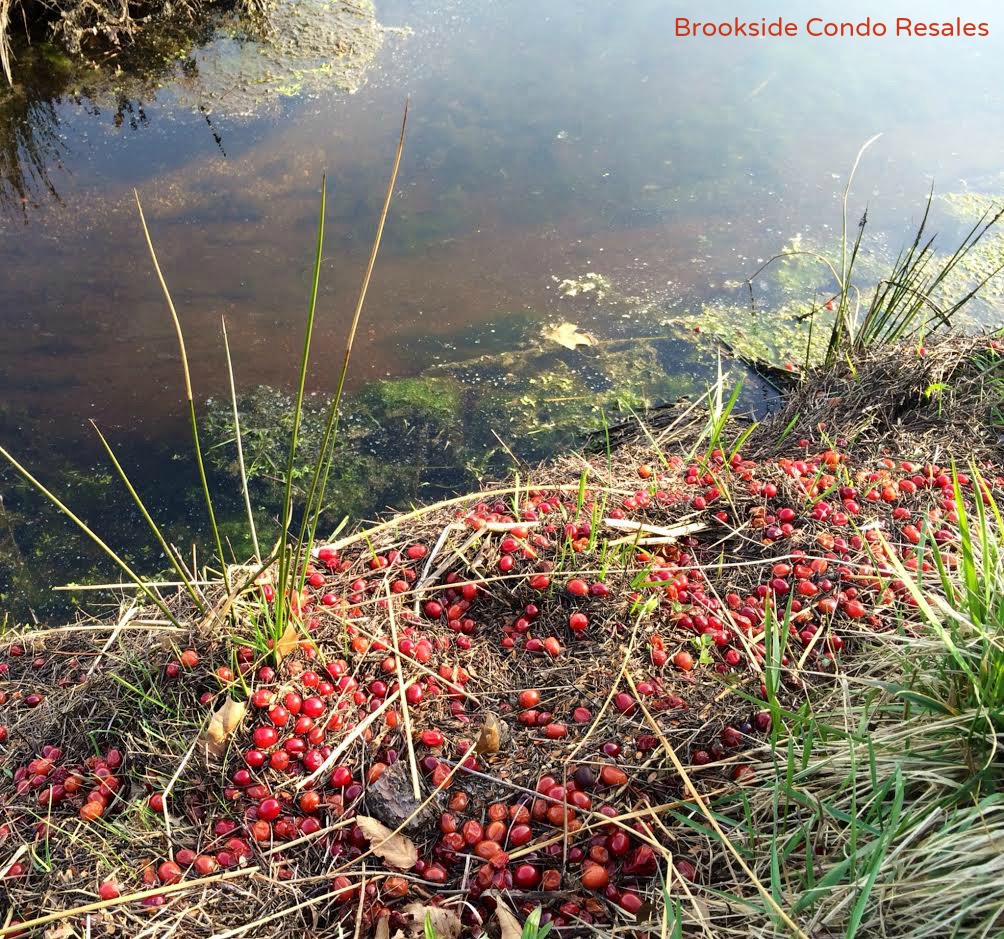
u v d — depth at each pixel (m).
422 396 1.08
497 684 0.75
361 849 0.66
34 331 1.12
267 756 0.69
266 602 0.75
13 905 0.63
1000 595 0.67
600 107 1.54
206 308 1.16
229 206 1.31
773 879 0.58
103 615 0.88
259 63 1.64
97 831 0.66
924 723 0.66
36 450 1.01
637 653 0.76
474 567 0.82
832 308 1.19
